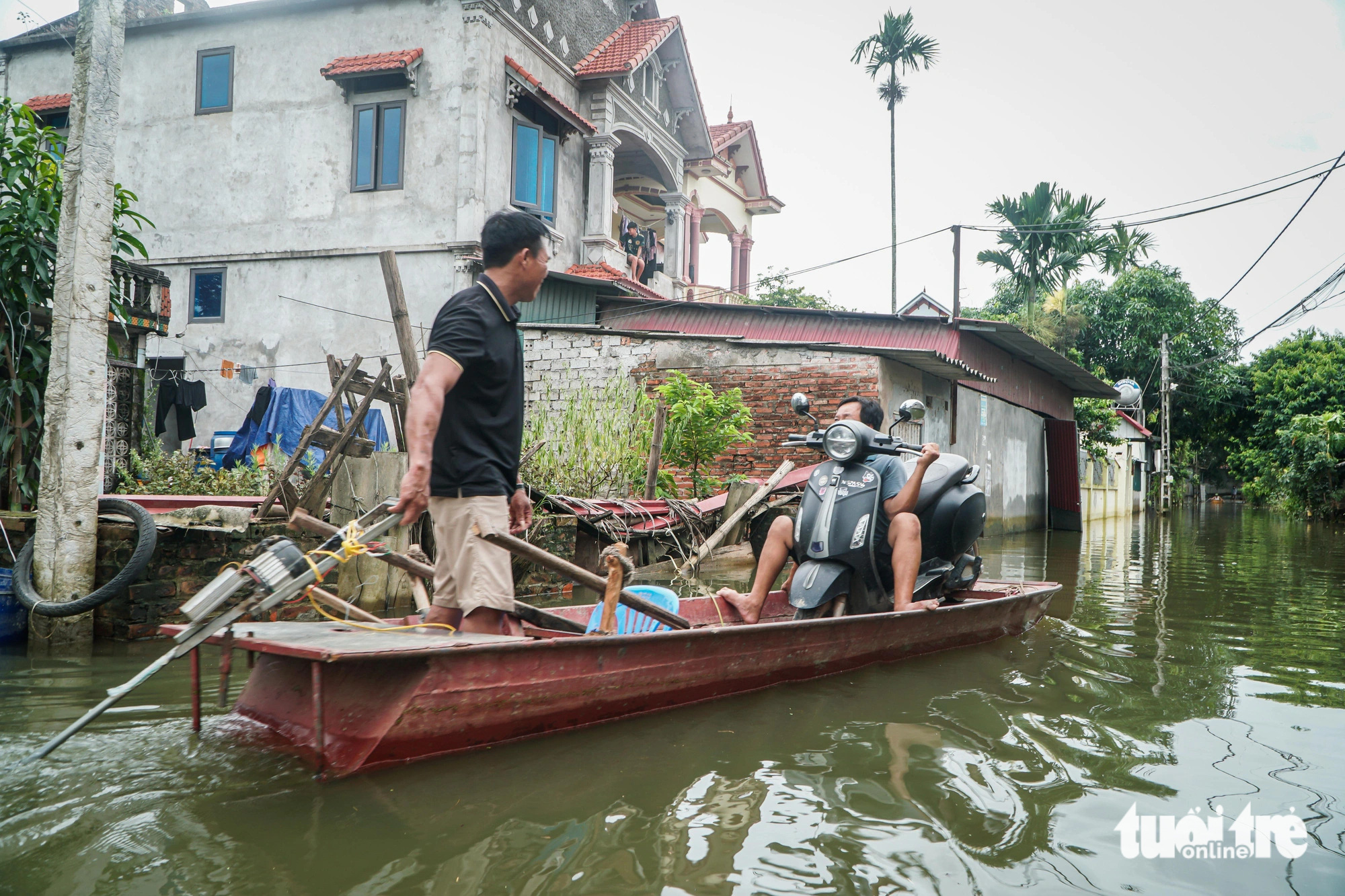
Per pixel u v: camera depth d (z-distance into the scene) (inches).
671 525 362.0
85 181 201.8
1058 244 903.7
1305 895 89.0
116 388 391.5
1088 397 947.3
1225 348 1505.9
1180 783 120.1
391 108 540.4
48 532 194.5
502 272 135.5
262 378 559.2
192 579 213.8
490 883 85.8
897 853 95.8
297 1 550.3
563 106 581.6
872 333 546.6
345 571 241.6
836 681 172.6
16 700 143.4
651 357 514.6
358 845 92.7
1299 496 1069.1
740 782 115.5
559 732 131.6
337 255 547.2
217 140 574.6
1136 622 256.7
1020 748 133.7
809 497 205.0
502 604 132.3
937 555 219.6
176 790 104.7
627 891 85.0
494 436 133.6
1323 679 184.1
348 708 114.3
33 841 90.9
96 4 205.8
